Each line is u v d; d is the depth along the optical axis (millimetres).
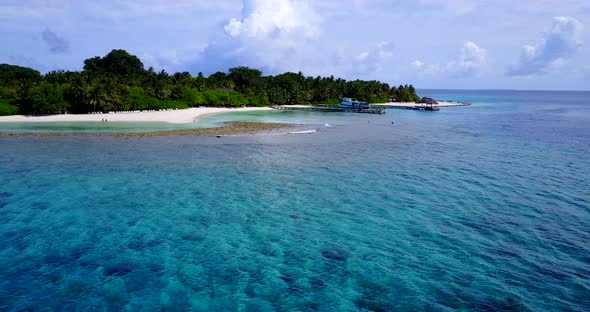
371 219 27641
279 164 45312
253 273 20109
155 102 113000
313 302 17672
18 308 16828
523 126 91375
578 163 46875
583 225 26453
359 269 20562
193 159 47344
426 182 37625
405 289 18719
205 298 17859
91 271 20000
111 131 71438
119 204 30203
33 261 20891
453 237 24531
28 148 53469
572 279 19516
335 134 72625
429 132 78062
